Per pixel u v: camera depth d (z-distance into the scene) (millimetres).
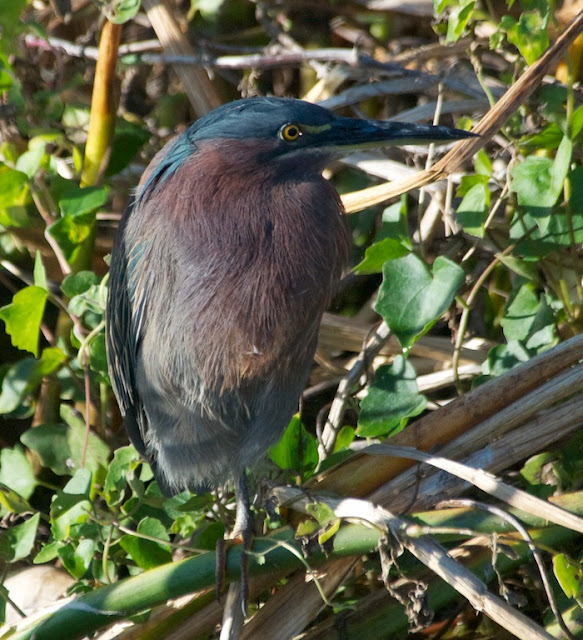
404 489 6465
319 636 6754
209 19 10188
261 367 6730
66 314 8695
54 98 9070
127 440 8539
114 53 8289
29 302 7586
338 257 6906
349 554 6215
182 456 7328
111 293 7453
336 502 6246
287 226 6543
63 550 6805
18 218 8156
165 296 6746
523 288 7699
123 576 7895
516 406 6508
